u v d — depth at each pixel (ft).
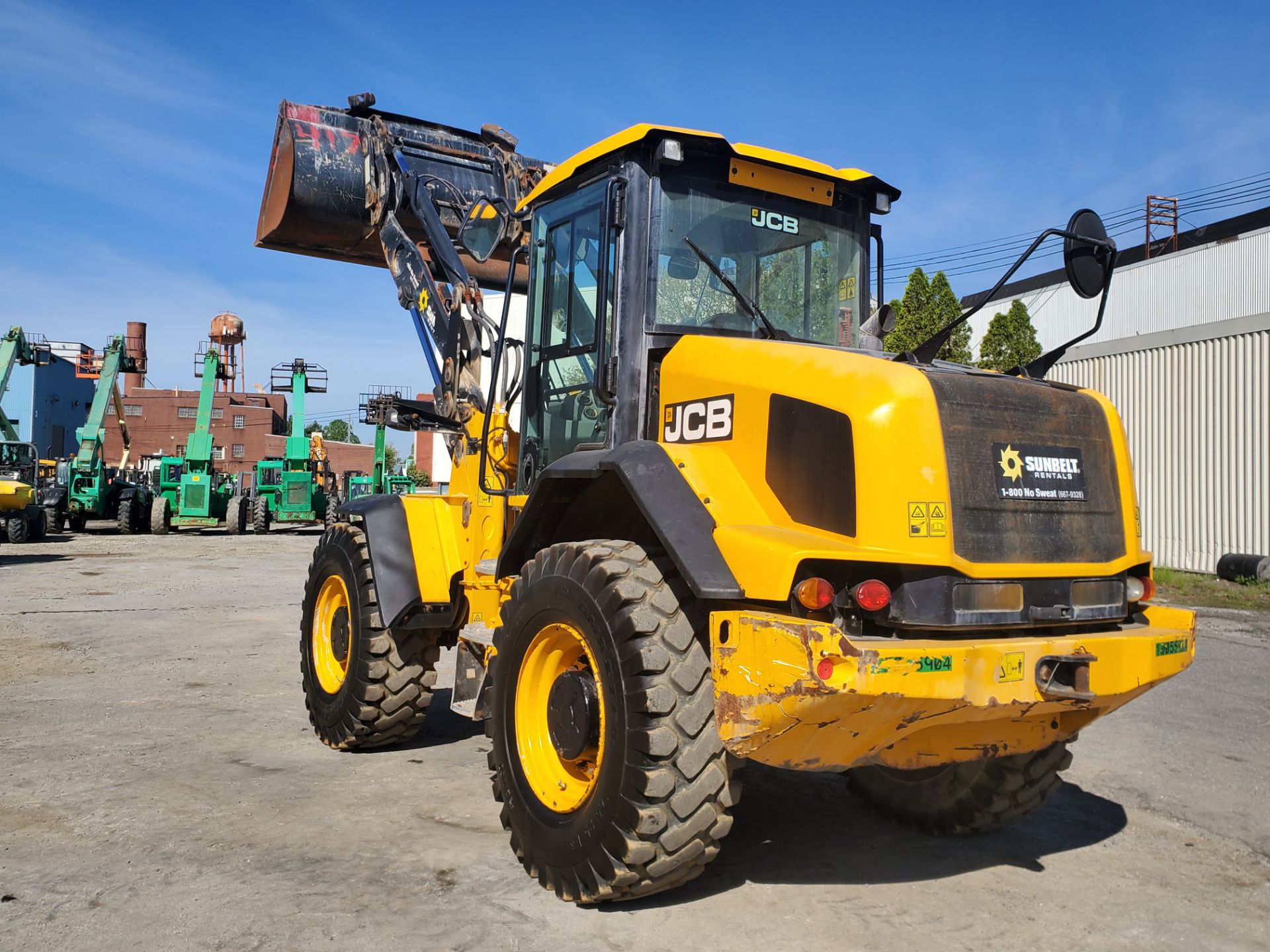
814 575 10.18
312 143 22.00
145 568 52.42
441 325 18.65
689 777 10.43
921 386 10.63
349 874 11.93
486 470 16.37
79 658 26.32
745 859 12.82
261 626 32.45
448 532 17.48
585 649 11.55
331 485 94.94
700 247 13.57
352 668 17.38
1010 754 12.03
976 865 12.77
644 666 10.48
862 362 11.01
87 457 85.35
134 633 30.63
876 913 11.18
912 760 11.41
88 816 13.83
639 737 10.46
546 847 11.50
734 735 10.15
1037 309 104.83
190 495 83.15
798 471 11.07
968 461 10.74
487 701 13.80
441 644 18.54
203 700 21.54
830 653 9.41
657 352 13.19
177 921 10.55
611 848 10.55
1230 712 21.47
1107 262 12.36
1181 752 18.37
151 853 12.50
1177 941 10.65
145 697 21.68
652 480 11.29
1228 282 90.48
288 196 21.88
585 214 14.28
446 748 18.22
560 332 14.73
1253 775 16.88
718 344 12.44
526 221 16.16
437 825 13.76
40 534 72.74
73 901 11.04
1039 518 11.21
